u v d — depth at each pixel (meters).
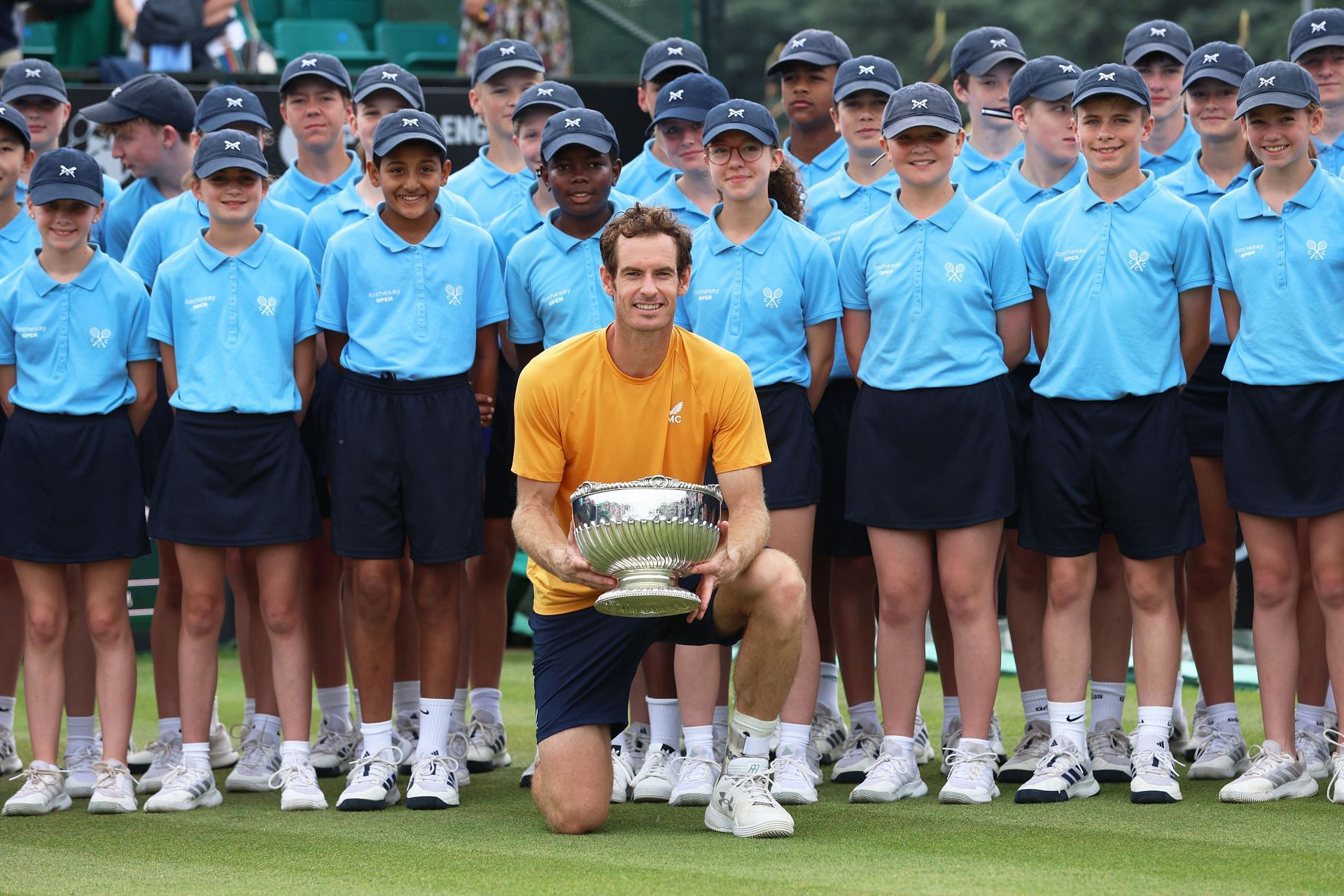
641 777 10.27
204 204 11.41
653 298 8.52
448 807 10.06
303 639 10.41
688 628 9.02
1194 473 10.84
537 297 10.95
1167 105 12.44
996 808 9.66
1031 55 48.69
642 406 8.91
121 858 8.61
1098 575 10.91
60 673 10.54
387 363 10.25
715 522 8.44
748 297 10.39
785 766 10.02
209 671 10.45
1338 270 9.75
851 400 11.21
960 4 50.41
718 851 8.44
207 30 19.08
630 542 8.29
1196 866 7.89
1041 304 10.48
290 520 10.29
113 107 12.23
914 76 50.22
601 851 8.50
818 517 11.25
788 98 12.92
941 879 7.65
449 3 23.36
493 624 11.86
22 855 8.75
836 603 11.35
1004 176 12.71
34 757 10.36
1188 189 11.64
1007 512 10.04
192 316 10.38
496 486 11.64
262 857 8.56
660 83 13.55
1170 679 9.94
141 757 12.26
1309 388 9.76
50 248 10.46
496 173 13.09
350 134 16.78
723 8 20.55
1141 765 9.84
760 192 10.52
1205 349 10.28
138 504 10.59
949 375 10.07
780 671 8.81
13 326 10.53
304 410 10.75
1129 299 9.97
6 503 10.39
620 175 13.52
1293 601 10.05
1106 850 8.30
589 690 9.05
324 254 11.14
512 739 13.11
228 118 11.96
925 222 10.23
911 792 10.09
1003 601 18.30
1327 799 9.80
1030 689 11.08
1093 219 10.14
